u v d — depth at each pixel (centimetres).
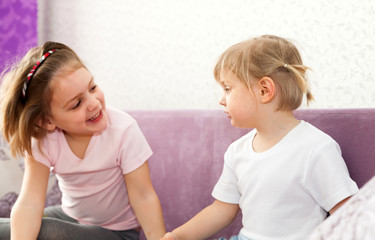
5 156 137
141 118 135
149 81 185
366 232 35
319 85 142
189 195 123
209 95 167
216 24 164
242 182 90
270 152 85
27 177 103
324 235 39
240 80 85
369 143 85
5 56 192
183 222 124
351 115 90
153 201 107
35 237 94
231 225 111
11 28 195
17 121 98
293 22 146
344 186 75
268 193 83
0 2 192
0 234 97
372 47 131
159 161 129
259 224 84
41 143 103
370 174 84
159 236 103
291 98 84
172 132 128
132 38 189
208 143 120
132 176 107
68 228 96
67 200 116
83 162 107
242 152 93
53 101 92
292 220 81
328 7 139
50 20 213
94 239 101
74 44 207
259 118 86
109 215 113
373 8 130
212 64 166
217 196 97
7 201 137
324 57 141
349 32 135
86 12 203
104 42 198
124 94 193
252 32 155
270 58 84
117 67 195
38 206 99
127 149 107
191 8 171
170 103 179
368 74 132
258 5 154
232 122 89
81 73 92
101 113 97
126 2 190
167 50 179
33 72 94
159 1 180
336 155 78
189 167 123
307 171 79
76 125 94
